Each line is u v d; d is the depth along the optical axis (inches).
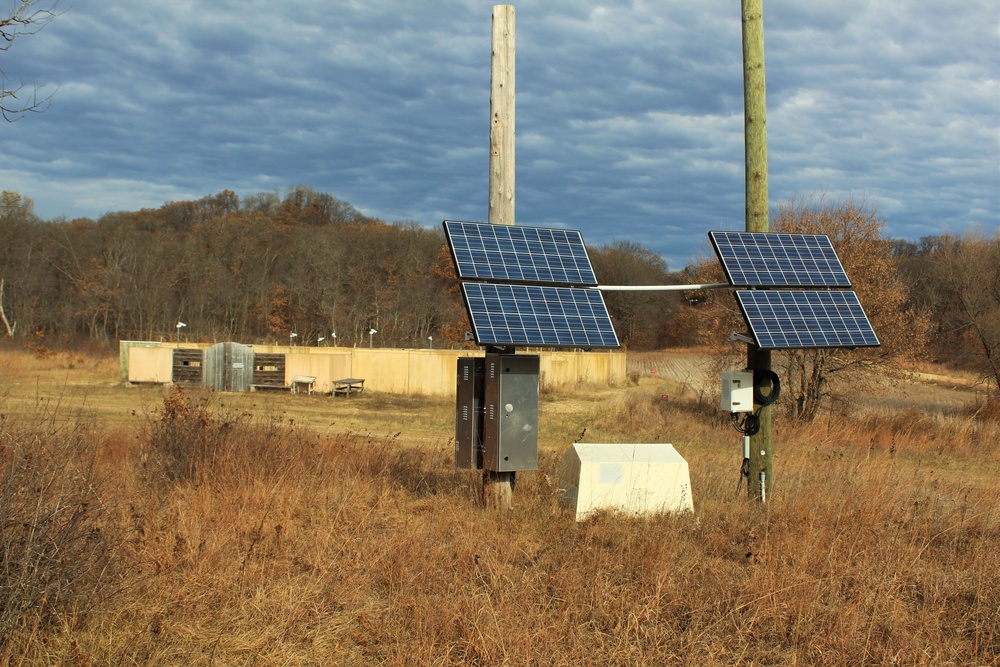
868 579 252.8
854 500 342.6
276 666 191.0
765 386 364.8
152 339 2378.2
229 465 353.4
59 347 2047.2
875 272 848.9
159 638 201.9
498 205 359.6
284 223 3316.9
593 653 199.8
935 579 263.6
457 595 229.8
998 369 1094.4
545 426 802.2
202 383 1195.9
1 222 2421.3
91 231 2659.9
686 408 954.7
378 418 870.4
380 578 247.0
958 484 445.1
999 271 1147.9
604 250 2696.9
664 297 2554.1
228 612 219.6
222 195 3494.1
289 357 1235.2
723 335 934.4
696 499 364.5
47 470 233.8
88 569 214.1
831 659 200.7
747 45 383.2
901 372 851.4
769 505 332.2
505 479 329.7
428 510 333.1
